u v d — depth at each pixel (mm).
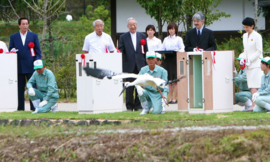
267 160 28500
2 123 39281
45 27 70750
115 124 36688
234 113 40000
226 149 29406
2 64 46594
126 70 46469
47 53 83938
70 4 137250
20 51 47969
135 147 30859
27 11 120375
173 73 51844
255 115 37438
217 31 88000
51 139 33469
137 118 37781
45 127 36562
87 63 42688
